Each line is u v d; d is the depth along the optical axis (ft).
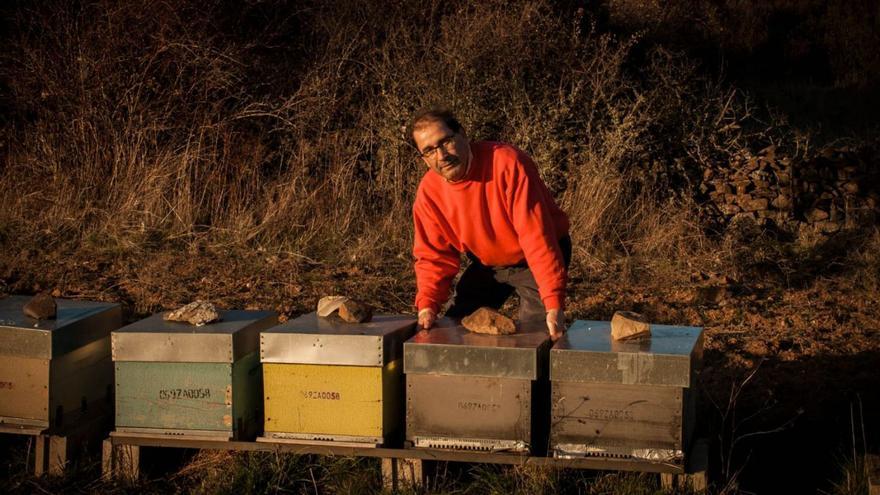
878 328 18.94
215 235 25.54
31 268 22.88
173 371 12.06
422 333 12.07
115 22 29.50
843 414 14.55
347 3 32.83
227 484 12.13
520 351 11.14
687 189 27.66
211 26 30.68
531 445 11.51
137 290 21.53
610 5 38.93
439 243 13.05
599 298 21.29
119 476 12.39
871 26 49.57
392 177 28.14
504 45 30.25
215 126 28.68
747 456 13.21
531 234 12.10
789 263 23.59
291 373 11.84
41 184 27.63
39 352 12.13
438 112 11.87
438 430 11.56
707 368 16.69
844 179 26.86
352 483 12.01
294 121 30.12
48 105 29.48
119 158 27.78
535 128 27.76
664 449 11.05
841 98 44.29
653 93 29.14
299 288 21.83
